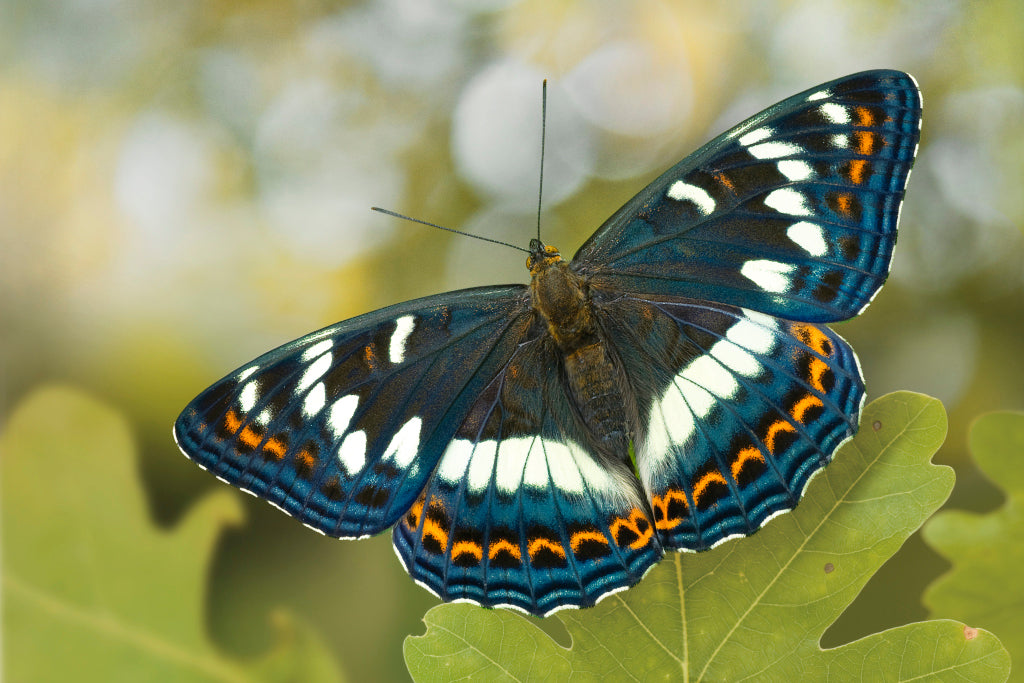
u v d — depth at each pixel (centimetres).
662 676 37
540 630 37
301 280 85
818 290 38
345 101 91
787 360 38
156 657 38
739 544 37
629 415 39
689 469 38
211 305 82
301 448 39
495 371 40
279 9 90
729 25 79
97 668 38
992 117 64
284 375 39
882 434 37
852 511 37
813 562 37
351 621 44
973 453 40
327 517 39
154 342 77
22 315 78
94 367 76
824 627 37
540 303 40
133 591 38
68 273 81
